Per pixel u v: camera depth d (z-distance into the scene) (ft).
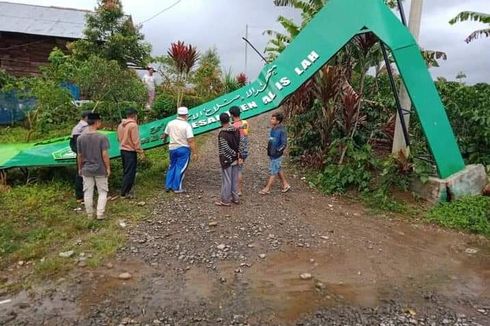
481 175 26.08
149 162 31.48
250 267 16.69
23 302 13.85
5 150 28.63
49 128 42.47
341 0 26.55
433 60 36.04
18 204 22.56
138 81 43.65
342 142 28.58
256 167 32.81
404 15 26.48
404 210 23.58
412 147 27.63
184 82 43.16
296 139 35.40
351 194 26.22
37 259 16.89
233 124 23.65
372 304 14.25
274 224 21.04
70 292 14.49
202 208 22.91
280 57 28.07
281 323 12.98
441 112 25.45
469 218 21.94
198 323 12.87
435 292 15.19
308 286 15.34
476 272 16.89
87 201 20.93
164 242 18.57
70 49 58.65
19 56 65.57
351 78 34.12
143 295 14.39
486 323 13.26
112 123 42.78
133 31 57.72
